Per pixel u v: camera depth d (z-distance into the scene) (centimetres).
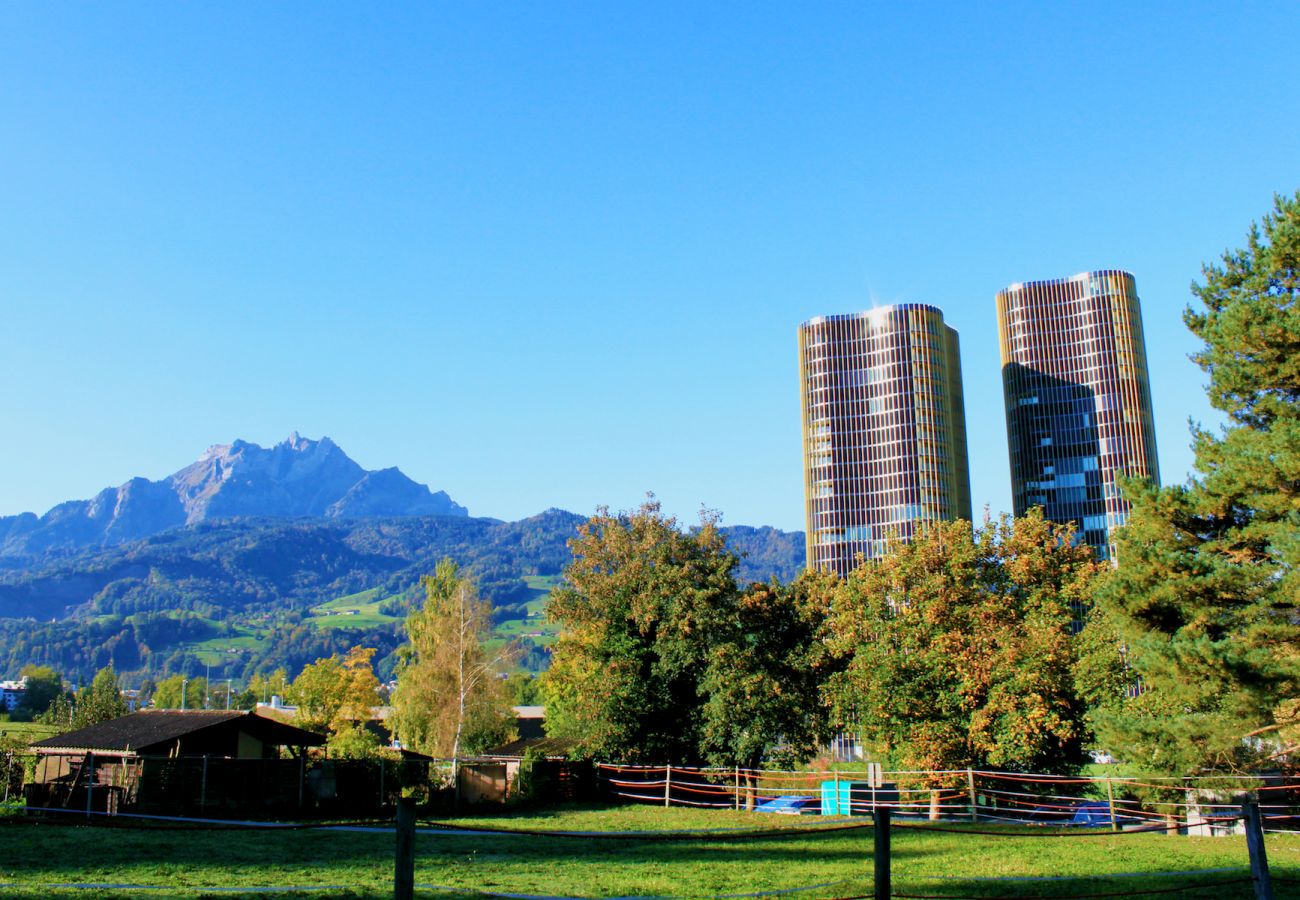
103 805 3906
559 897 1883
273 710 13950
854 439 18638
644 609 5066
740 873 2280
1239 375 2995
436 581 8431
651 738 5128
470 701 7650
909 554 4606
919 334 18625
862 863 2459
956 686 4338
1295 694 2628
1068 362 18712
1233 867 2278
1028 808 4053
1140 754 2750
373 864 2489
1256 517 2922
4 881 2003
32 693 19188
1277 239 3016
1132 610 2964
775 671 5016
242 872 2280
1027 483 18625
